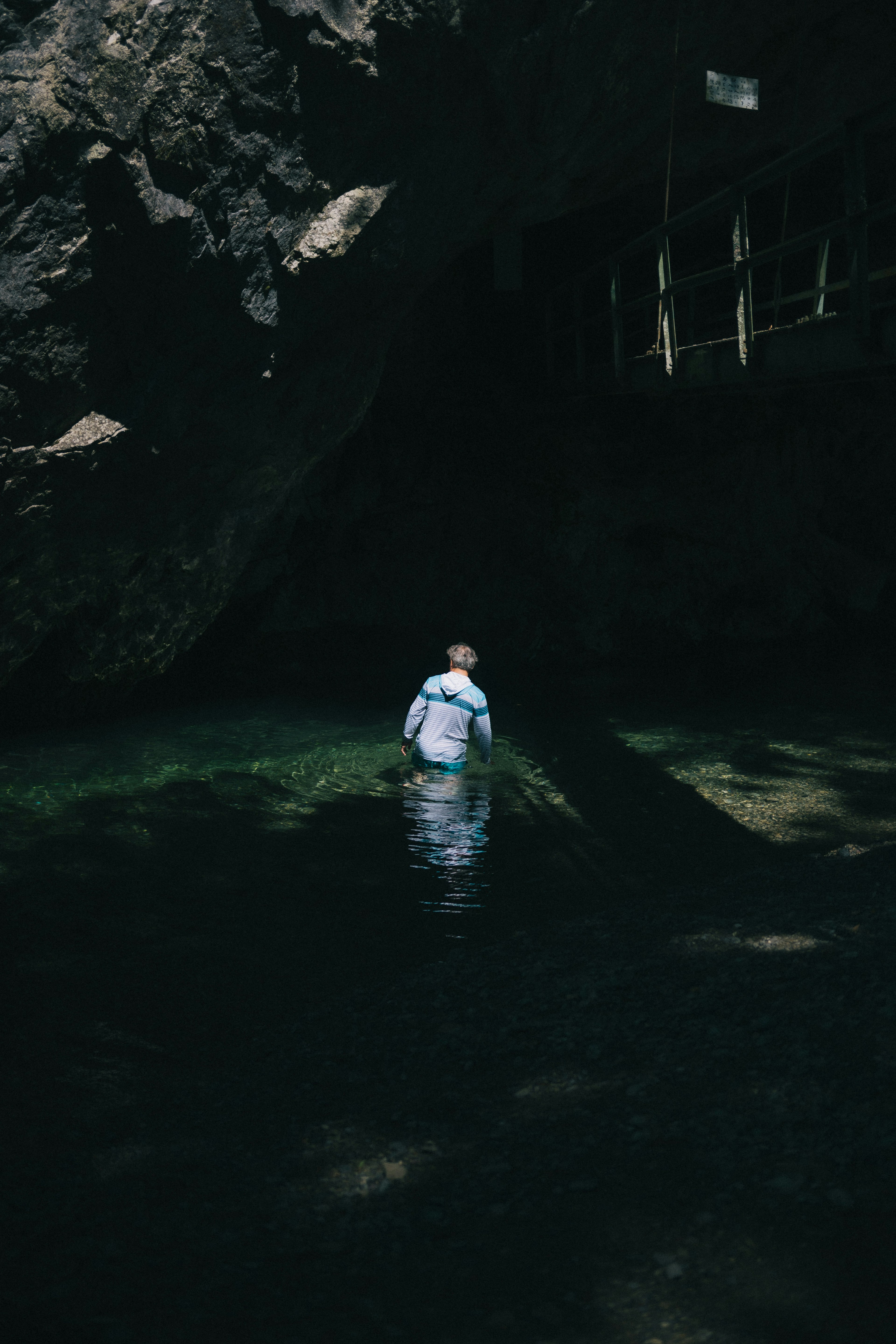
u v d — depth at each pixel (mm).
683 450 16078
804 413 16984
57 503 7875
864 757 8773
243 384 8055
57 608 8781
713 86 8797
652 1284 2422
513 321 16875
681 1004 4016
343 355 8680
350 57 7012
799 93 10039
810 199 15164
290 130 7152
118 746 9031
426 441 15789
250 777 8023
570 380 14625
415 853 6383
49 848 6359
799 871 5895
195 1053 4020
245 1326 2393
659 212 15602
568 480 15312
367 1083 3693
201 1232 2809
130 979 4660
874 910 4797
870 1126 2926
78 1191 3049
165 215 6996
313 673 12953
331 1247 2707
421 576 15188
